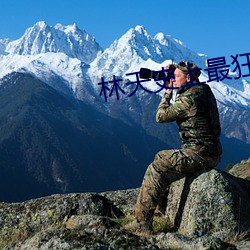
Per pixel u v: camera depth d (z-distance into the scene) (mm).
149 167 5328
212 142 5312
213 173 5176
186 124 5336
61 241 4434
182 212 5273
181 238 4602
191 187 5242
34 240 4551
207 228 5008
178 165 5258
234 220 4980
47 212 5609
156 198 5281
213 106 5387
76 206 5656
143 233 5199
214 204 5051
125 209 6184
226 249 4531
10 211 5695
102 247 4379
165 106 5445
